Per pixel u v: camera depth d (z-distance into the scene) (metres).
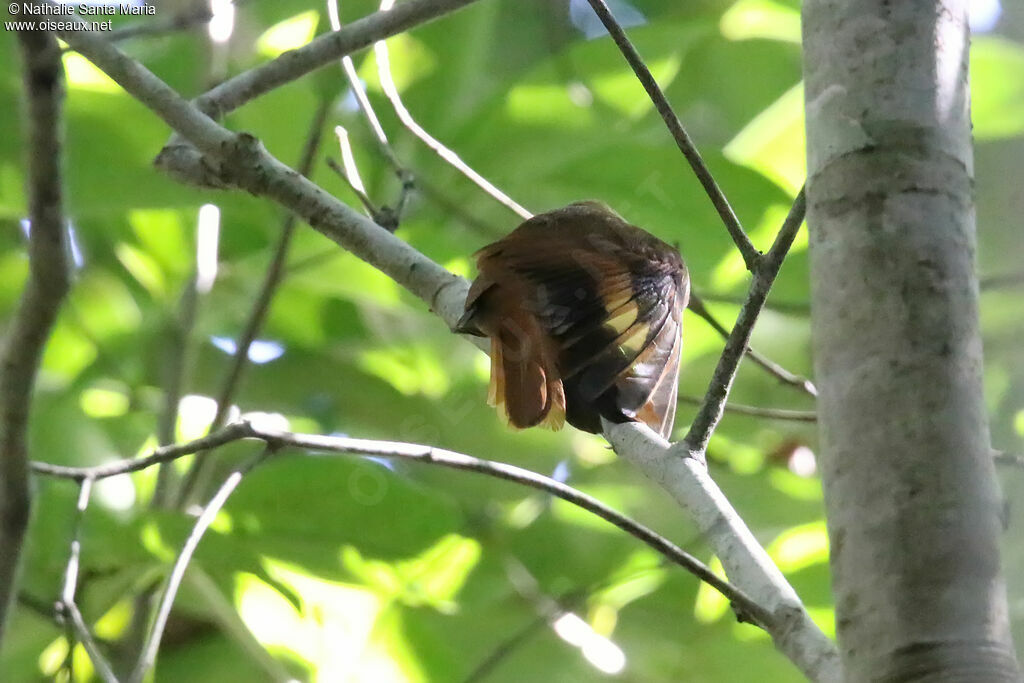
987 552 3.71
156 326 12.45
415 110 10.64
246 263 11.70
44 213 5.56
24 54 5.30
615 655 9.59
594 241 6.38
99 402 12.30
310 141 9.66
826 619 9.56
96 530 9.20
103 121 9.45
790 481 11.73
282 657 9.80
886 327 3.98
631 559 10.28
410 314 12.74
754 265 5.23
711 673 9.73
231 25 10.45
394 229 7.67
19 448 6.02
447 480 12.07
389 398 12.66
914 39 4.34
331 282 11.44
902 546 3.72
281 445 5.68
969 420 3.86
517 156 10.27
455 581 10.03
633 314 6.07
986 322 7.11
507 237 6.39
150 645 5.63
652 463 5.66
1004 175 6.20
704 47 12.61
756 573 4.95
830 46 4.45
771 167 11.81
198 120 7.40
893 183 4.15
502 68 13.61
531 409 5.75
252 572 9.02
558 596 9.76
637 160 10.06
